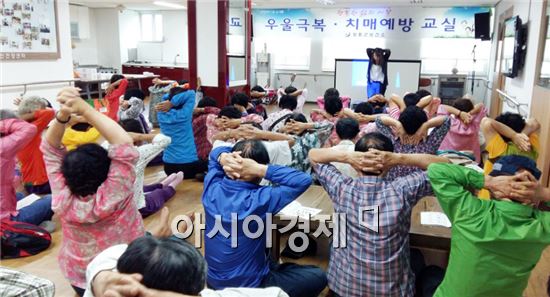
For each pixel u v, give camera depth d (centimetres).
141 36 1433
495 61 923
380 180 197
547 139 427
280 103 435
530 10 571
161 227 217
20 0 545
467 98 459
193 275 106
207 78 598
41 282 124
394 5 1114
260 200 190
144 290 100
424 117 295
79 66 1334
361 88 877
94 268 122
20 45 550
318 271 218
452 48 1106
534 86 511
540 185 151
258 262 199
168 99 465
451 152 344
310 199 265
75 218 197
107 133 194
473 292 159
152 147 338
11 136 287
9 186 300
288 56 1223
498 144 301
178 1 1156
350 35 1165
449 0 1001
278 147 285
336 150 206
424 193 192
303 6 1158
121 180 195
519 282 156
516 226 150
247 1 649
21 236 285
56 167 203
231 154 195
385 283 194
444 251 232
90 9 1359
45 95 594
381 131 310
